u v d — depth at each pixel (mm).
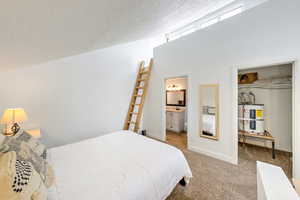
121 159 1340
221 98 2346
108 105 3240
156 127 3691
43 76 2270
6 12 697
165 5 1380
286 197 701
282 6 1769
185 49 2885
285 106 2607
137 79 3795
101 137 2068
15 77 2016
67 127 2574
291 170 1987
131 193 914
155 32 2902
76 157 1387
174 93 4672
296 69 1700
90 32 1457
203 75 2584
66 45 1659
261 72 2828
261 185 863
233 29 2178
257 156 2447
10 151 766
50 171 959
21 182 618
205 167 2096
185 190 1577
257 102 2887
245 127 2848
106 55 3162
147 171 1134
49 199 820
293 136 1764
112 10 1077
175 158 1421
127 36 2387
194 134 2766
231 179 1790
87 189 912
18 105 2053
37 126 2227
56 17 905
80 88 2734
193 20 3471
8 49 1222
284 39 1766
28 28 950
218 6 2930
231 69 2219
